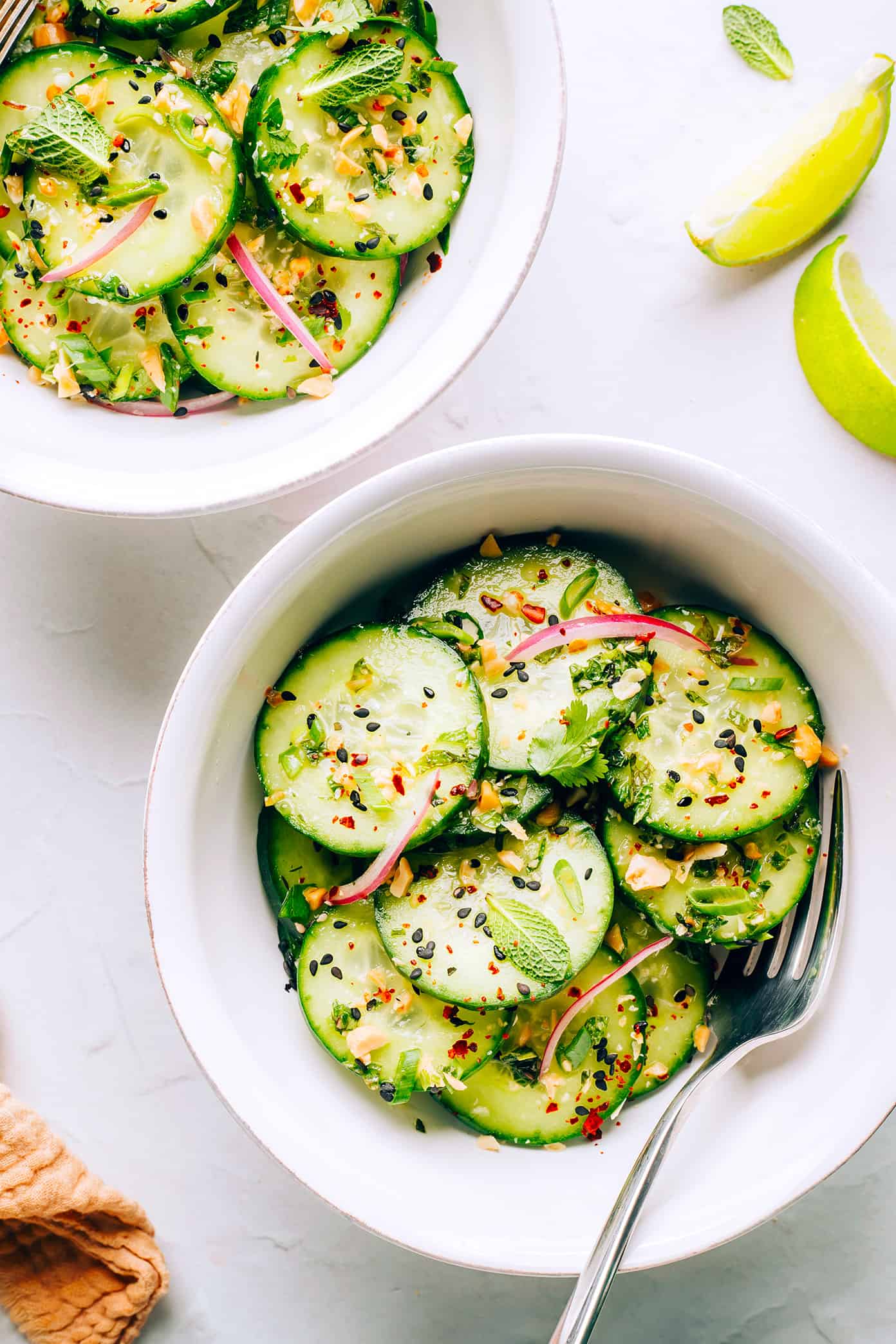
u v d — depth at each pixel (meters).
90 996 0.56
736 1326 0.56
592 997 0.51
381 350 0.52
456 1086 0.50
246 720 0.50
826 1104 0.50
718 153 0.55
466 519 0.51
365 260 0.52
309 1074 0.51
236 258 0.52
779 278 0.56
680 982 0.52
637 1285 0.56
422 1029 0.51
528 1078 0.51
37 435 0.52
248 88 0.52
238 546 0.56
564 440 0.49
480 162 0.52
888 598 0.49
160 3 0.51
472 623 0.51
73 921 0.56
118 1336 0.56
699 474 0.49
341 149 0.52
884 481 0.55
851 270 0.55
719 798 0.51
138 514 0.50
